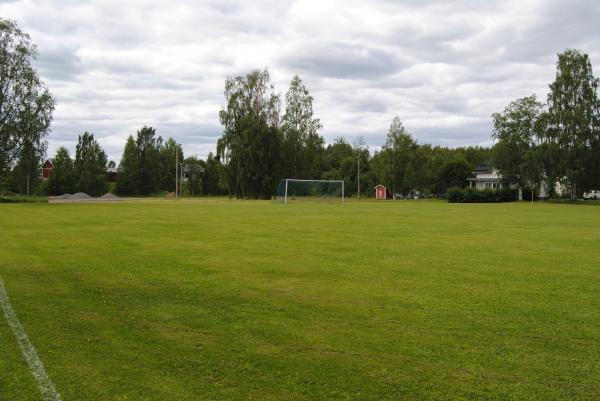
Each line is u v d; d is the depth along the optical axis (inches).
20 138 1894.7
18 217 1020.5
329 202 2464.3
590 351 222.4
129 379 185.8
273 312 283.6
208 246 569.3
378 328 254.4
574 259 494.3
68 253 503.8
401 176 3489.2
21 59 1911.9
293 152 3038.9
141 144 4431.6
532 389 182.1
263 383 184.1
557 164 2628.0
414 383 186.1
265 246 575.2
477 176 4188.0
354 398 172.9
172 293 327.9
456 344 230.4
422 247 581.0
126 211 1294.3
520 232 786.2
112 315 272.1
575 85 2620.6
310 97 3181.6
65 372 191.3
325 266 441.4
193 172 4485.7
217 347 222.1
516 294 335.6
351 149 4891.7
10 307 286.2
